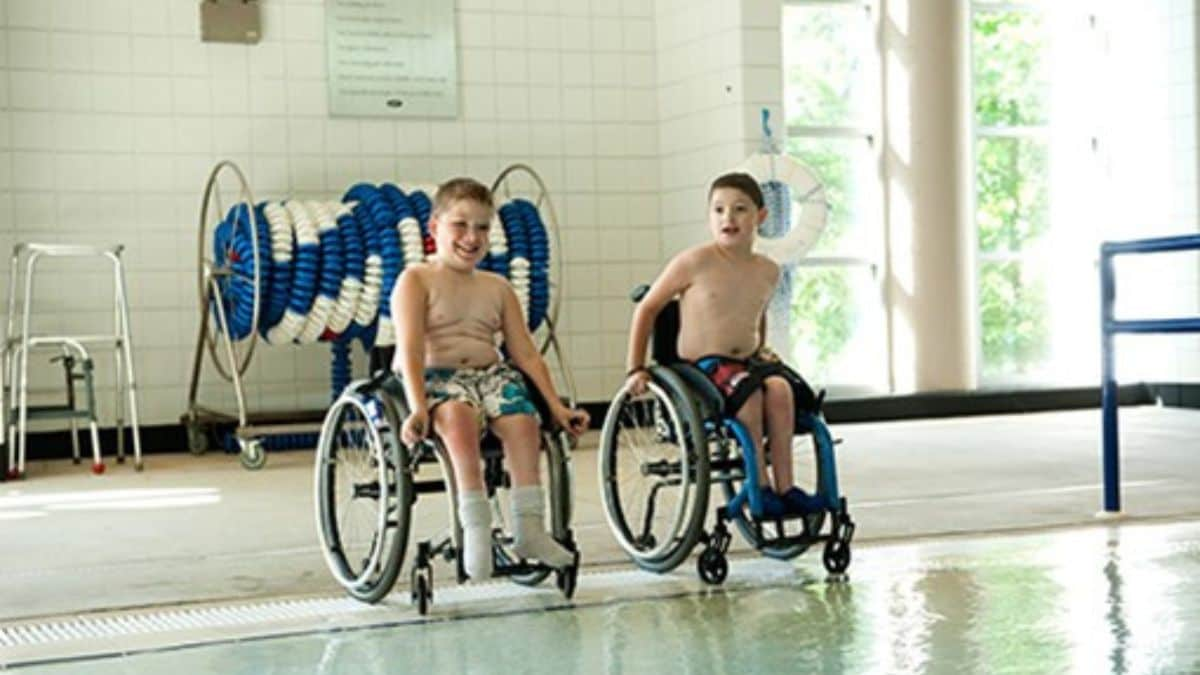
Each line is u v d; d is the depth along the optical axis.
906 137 8.77
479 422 3.44
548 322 7.72
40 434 7.59
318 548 4.41
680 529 3.69
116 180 7.73
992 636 3.01
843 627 3.13
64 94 7.64
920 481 5.60
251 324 7.11
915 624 3.14
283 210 7.21
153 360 7.79
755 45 7.91
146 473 6.79
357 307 7.23
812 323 8.88
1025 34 9.36
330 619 3.38
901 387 8.86
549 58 8.52
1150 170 9.22
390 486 3.50
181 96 7.83
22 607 3.65
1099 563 3.83
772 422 3.69
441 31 8.29
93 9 7.68
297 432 7.36
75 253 7.19
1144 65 9.23
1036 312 9.38
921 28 8.71
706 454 3.62
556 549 3.41
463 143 8.37
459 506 3.33
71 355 7.39
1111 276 4.64
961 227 8.80
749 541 4.02
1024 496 5.09
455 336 3.54
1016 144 9.34
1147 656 2.82
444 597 3.61
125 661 3.04
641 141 8.70
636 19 8.67
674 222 8.59
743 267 3.93
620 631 3.17
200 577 3.99
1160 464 5.97
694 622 3.23
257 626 3.33
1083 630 3.05
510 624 3.28
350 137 8.14
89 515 5.36
